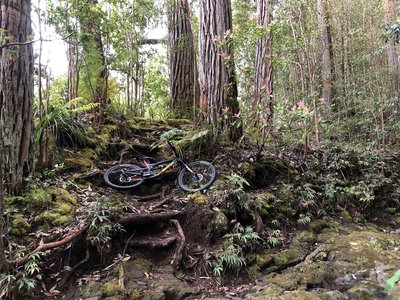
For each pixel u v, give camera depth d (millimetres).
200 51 6188
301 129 6449
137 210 4492
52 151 4945
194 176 5047
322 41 9102
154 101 9219
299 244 4570
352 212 5848
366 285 3562
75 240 3668
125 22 6516
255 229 4477
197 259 3957
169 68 8680
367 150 7227
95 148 5758
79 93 6492
